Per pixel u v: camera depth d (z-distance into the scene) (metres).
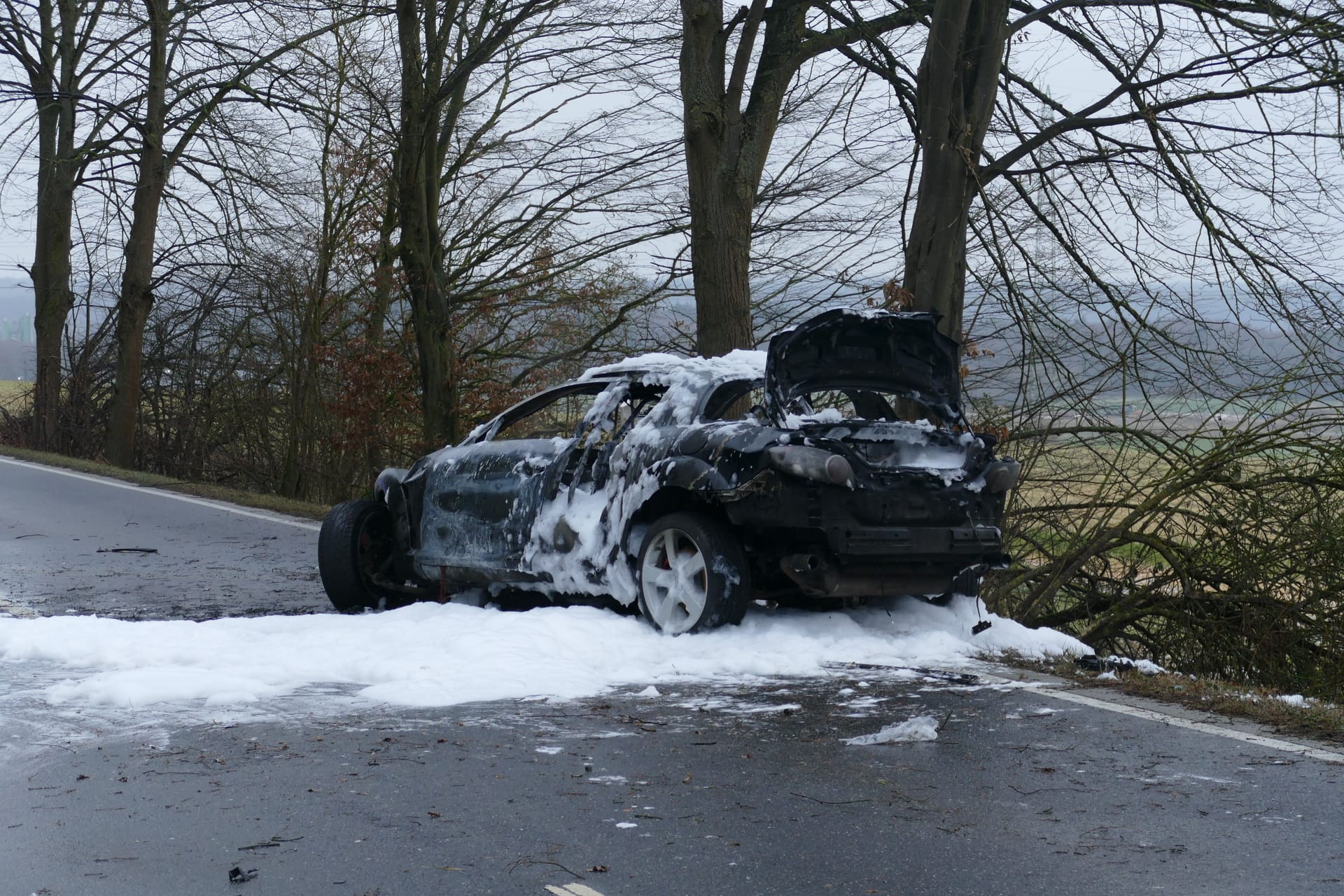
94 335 31.39
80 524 14.99
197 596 9.80
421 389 22.34
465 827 4.04
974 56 13.12
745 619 7.09
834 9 14.65
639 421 7.70
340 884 3.55
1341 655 9.47
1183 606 10.44
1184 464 10.44
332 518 8.89
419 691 5.87
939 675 6.41
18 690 6.02
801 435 6.80
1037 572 11.13
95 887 3.53
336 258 23.28
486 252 23.36
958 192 12.93
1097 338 11.88
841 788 4.47
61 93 28.52
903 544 6.83
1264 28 11.45
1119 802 4.31
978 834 3.97
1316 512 9.72
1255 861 3.71
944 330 12.96
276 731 5.25
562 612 7.24
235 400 28.53
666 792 4.41
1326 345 10.64
